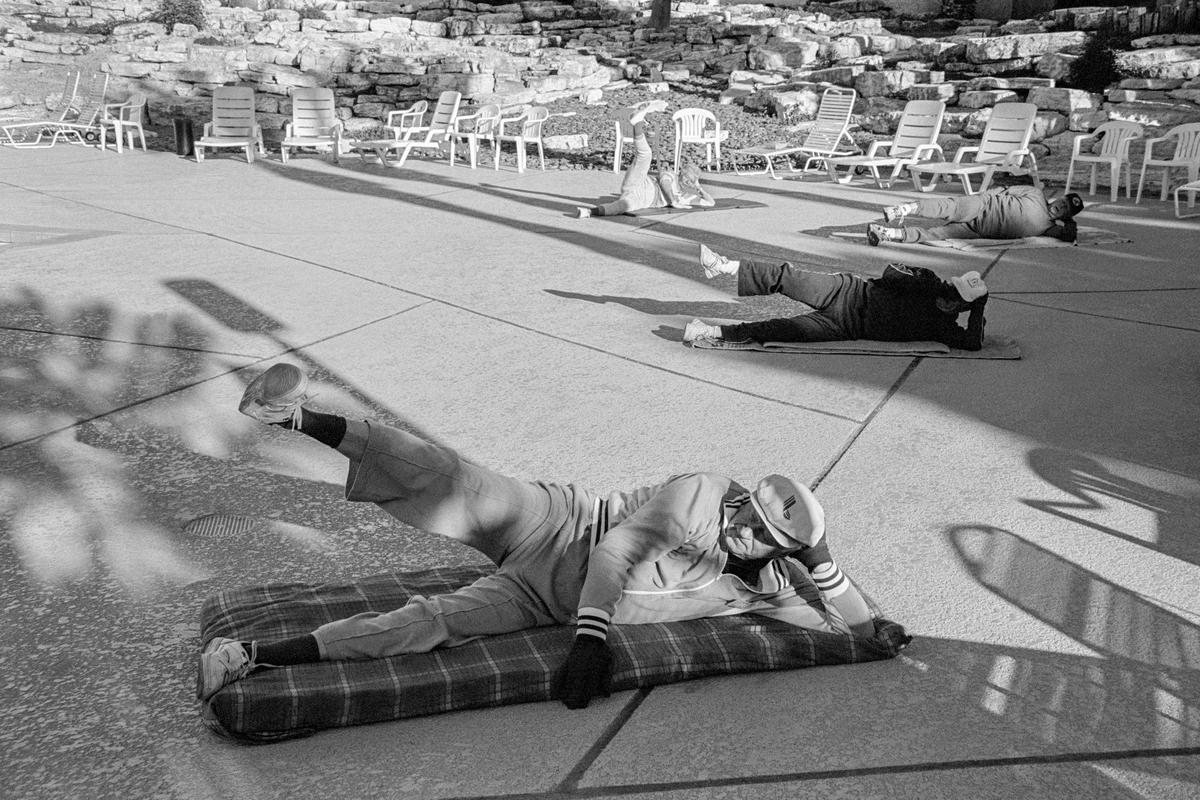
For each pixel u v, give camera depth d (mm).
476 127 14680
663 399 5203
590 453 4516
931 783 2508
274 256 8195
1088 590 3445
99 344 5898
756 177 13703
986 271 8156
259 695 2547
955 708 2812
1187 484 4277
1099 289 7613
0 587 3336
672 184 10727
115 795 2391
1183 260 8609
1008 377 5605
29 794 2387
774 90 17453
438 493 2801
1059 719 2766
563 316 6676
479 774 2496
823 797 2453
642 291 7395
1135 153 13531
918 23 21062
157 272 7602
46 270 7590
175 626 3137
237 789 2420
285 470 4324
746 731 2693
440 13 24266
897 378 5578
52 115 18422
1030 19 19156
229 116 15172
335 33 21562
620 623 3002
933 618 3266
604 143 15984
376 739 2619
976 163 12250
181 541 3688
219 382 5336
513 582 2961
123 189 11711
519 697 2760
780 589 3107
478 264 8094
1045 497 4145
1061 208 9172
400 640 2787
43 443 4523
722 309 6973
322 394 5164
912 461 4484
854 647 3023
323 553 3623
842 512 3994
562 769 2523
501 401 5141
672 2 23938
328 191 11844
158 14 21906
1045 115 14281
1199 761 2604
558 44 21641
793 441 4684
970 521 3930
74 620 3156
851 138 13898
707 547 2943
